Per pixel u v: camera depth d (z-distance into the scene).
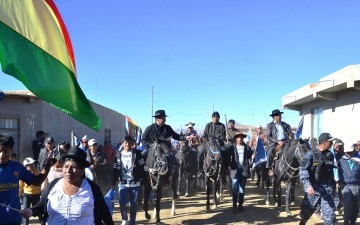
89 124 6.34
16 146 16.14
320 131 17.92
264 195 14.38
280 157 11.14
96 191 4.25
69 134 19.88
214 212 11.57
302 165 7.98
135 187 9.07
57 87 6.00
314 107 18.45
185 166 14.62
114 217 11.05
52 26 6.13
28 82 5.71
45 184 8.53
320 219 10.47
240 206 11.56
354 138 14.30
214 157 11.37
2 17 5.61
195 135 18.14
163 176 10.04
